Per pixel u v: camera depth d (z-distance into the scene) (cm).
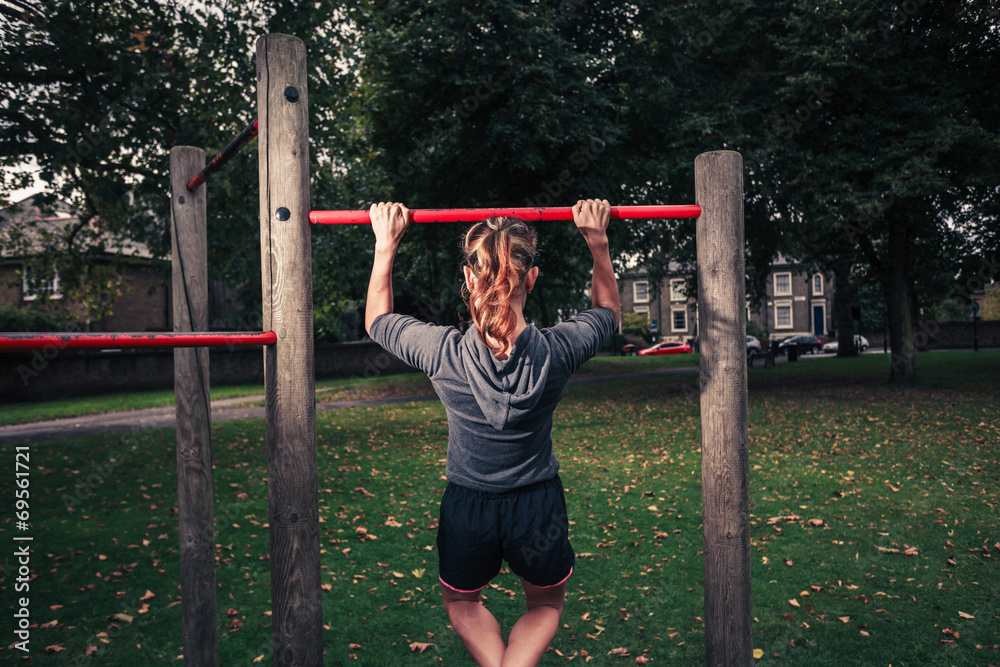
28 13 684
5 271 2270
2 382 1680
